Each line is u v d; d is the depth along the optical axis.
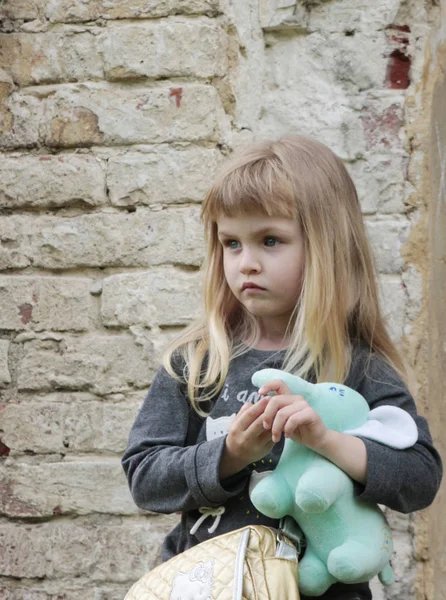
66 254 9.18
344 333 6.21
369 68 9.24
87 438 9.01
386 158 9.15
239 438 5.55
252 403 6.06
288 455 5.63
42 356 9.13
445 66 9.30
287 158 6.26
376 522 5.61
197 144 9.08
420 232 9.06
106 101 9.23
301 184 6.14
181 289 8.95
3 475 9.09
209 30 9.12
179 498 5.91
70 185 9.21
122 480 8.92
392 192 9.12
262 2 9.35
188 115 9.08
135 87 9.24
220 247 6.60
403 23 9.30
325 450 5.46
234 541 5.54
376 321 6.48
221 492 5.74
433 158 9.16
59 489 8.98
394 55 9.27
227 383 6.23
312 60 9.34
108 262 9.09
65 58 9.36
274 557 5.46
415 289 9.01
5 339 9.24
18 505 9.05
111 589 8.87
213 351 6.32
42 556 8.97
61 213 9.30
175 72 9.12
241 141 9.27
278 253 6.06
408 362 8.94
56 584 8.95
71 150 9.32
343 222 6.32
